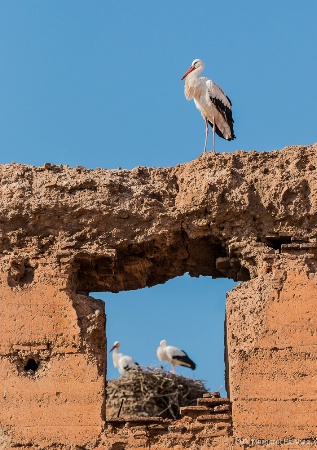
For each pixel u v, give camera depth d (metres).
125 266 23.34
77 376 21.86
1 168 23.42
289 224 22.70
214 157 23.14
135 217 22.95
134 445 21.42
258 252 22.55
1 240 22.94
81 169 23.41
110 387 27.23
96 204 22.91
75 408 21.69
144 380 27.09
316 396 21.38
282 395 21.45
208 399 21.67
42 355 22.05
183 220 22.95
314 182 22.77
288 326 21.83
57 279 22.47
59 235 22.89
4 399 21.78
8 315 22.28
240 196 22.75
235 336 22.00
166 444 21.44
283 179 22.83
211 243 23.25
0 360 22.03
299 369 21.56
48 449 21.48
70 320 22.19
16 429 21.59
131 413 26.83
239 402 21.50
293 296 22.02
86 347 22.02
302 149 23.12
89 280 23.41
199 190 22.84
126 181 23.30
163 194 23.22
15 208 22.92
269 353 21.72
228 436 21.36
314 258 22.38
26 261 22.72
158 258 23.48
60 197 22.97
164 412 27.00
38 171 23.41
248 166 23.08
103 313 22.50
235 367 21.70
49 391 21.80
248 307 22.11
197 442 21.44
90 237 22.91
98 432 21.53
